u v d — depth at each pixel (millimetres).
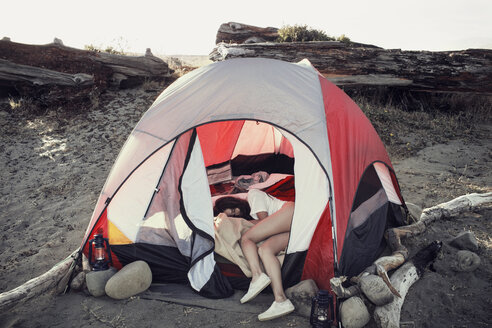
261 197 4207
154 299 3607
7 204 5684
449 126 7996
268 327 3184
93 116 8383
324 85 4480
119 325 3234
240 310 3430
